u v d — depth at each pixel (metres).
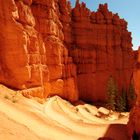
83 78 62.75
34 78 36.66
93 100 64.19
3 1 31.64
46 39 45.50
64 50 53.44
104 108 58.66
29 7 38.09
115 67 70.44
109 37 69.00
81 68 62.62
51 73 46.91
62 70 51.31
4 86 30.89
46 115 31.02
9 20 32.12
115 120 45.34
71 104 50.34
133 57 79.00
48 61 46.09
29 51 35.81
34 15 42.69
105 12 69.69
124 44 74.69
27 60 34.31
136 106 27.78
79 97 61.69
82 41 64.50
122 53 73.44
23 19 35.12
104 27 68.50
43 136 21.55
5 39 32.09
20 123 21.34
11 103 26.36
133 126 28.41
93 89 64.38
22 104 28.84
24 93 33.31
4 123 18.73
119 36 71.81
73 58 61.06
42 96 38.69
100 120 43.75
